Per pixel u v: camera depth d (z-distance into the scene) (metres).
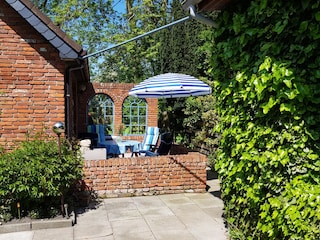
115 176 6.95
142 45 20.97
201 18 4.10
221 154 4.27
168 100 14.38
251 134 3.43
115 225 5.21
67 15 20.64
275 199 3.03
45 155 5.22
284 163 2.88
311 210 2.68
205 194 7.22
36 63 6.21
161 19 20.47
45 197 5.45
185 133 14.03
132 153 10.48
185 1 4.11
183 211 5.95
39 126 6.26
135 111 16.06
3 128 6.14
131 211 5.95
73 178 5.43
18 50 6.14
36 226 5.05
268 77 2.92
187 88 7.21
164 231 4.95
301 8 2.64
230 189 4.07
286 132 2.92
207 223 5.30
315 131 2.74
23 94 6.19
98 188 6.88
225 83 3.98
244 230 3.87
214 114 10.66
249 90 3.27
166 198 6.86
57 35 5.84
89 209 6.07
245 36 3.41
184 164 7.34
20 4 5.68
